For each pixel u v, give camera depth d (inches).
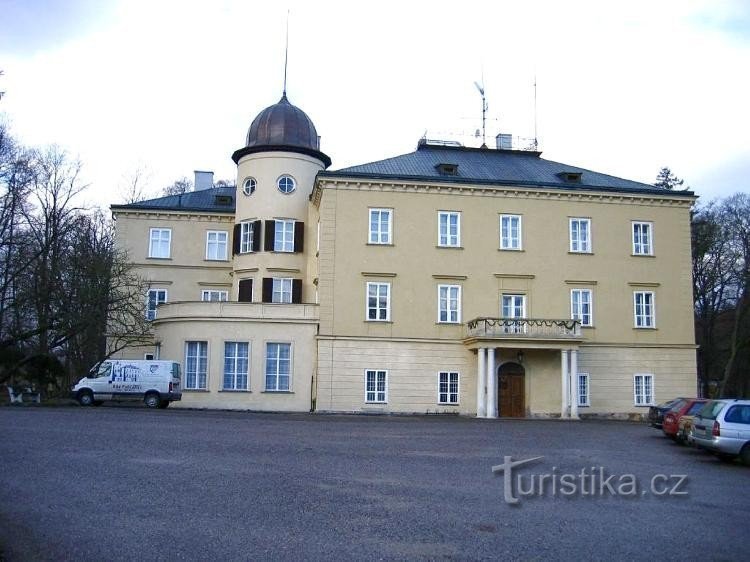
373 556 371.9
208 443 824.9
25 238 1779.0
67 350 1978.3
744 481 674.2
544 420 1553.9
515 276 1708.9
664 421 1060.5
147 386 1578.5
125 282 1870.1
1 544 382.3
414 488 568.4
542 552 388.5
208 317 1624.0
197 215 2085.4
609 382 1713.8
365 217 1676.9
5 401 1784.0
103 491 526.6
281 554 372.2
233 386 1614.2
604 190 1754.4
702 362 2568.9
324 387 1610.5
